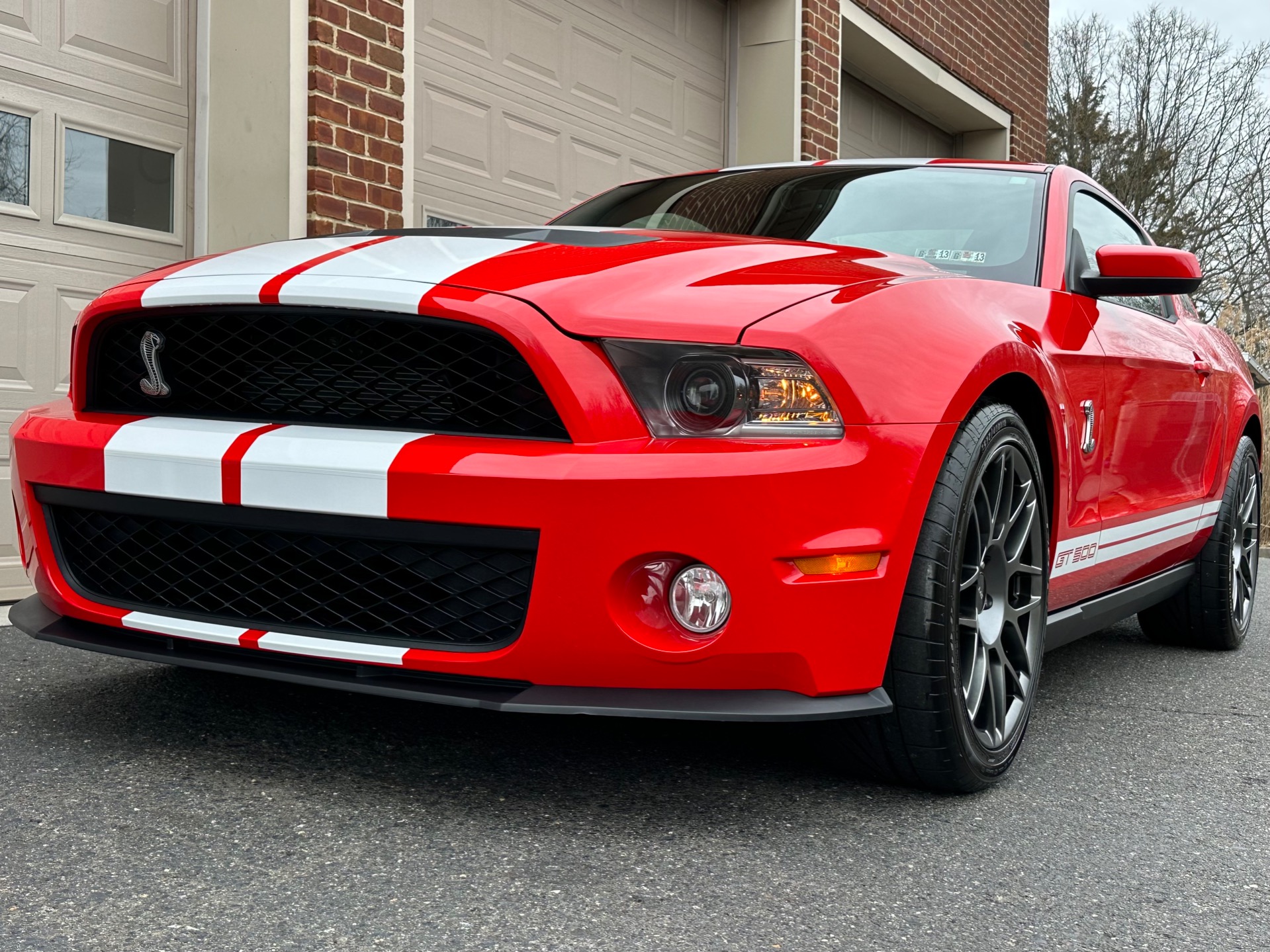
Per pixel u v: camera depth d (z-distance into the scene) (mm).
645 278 1880
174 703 2365
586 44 5762
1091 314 2672
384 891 1530
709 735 2307
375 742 2164
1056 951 1464
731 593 1703
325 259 1998
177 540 1984
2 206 3541
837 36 7340
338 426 1881
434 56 4797
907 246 2695
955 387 1926
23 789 1854
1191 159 27781
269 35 3898
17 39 3570
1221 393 3512
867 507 1778
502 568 1771
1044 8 10828
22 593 3557
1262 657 3729
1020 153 10477
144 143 3918
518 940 1411
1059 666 3408
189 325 2010
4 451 3543
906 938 1479
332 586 1889
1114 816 2012
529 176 5398
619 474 1684
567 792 1947
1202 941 1517
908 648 1896
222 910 1452
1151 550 3078
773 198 2990
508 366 1784
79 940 1355
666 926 1475
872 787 2064
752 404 1754
